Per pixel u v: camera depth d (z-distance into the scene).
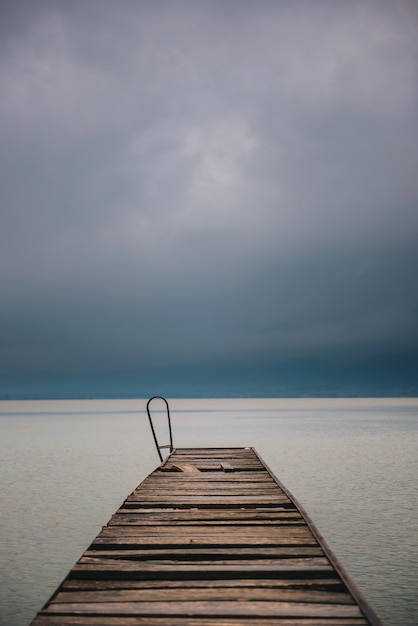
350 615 4.77
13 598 10.19
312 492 20.67
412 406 156.50
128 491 21.33
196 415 101.19
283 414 102.69
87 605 4.99
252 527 7.84
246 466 15.31
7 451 36.75
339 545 13.37
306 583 5.51
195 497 10.41
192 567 5.95
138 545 6.86
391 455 33.12
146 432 55.38
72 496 20.27
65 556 12.73
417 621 9.03
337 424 67.25
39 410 142.62
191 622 4.66
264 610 4.88
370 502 18.70
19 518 16.56
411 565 11.88
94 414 111.25
